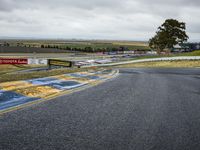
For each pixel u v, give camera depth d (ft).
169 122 16.05
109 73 56.18
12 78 33.47
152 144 12.22
